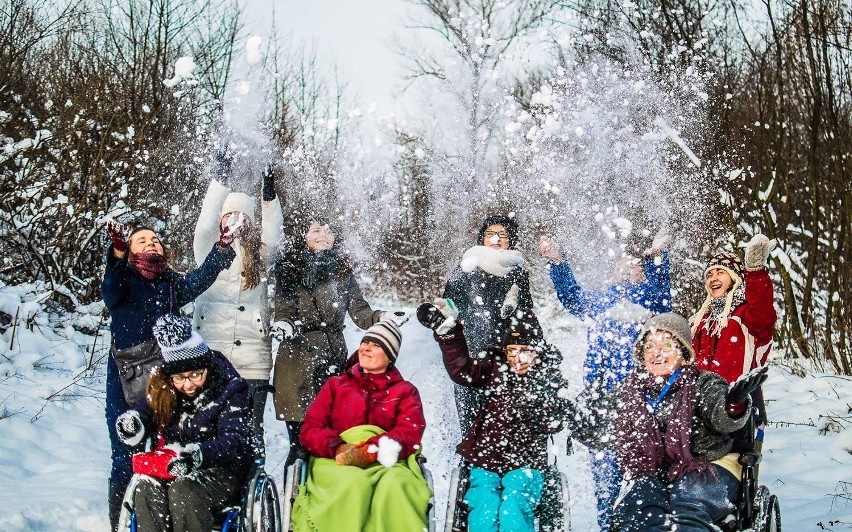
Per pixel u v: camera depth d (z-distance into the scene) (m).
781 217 11.23
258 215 5.91
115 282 4.77
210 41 17.34
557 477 4.46
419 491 4.21
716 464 4.37
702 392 4.41
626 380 4.64
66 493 5.57
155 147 12.55
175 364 4.40
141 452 4.51
